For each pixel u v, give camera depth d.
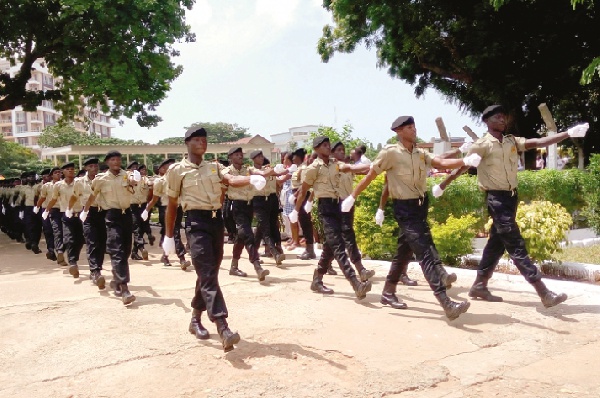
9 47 19.08
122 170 7.28
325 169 6.72
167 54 18.27
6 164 46.50
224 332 4.60
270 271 8.75
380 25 18.62
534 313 5.65
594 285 6.60
